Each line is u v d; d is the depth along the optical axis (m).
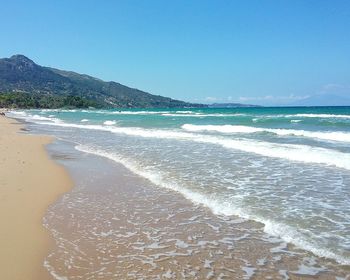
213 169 13.80
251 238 7.29
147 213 8.95
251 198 9.89
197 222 8.25
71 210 9.21
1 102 155.75
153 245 7.03
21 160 16.14
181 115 64.25
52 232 7.70
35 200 10.02
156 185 11.70
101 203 9.84
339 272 5.84
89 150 20.17
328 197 9.87
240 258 6.41
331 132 24.58
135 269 6.05
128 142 23.41
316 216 8.39
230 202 9.58
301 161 15.02
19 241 7.20
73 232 7.71
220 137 24.55
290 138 22.91
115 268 6.09
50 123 50.28
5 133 30.45
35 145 22.19
